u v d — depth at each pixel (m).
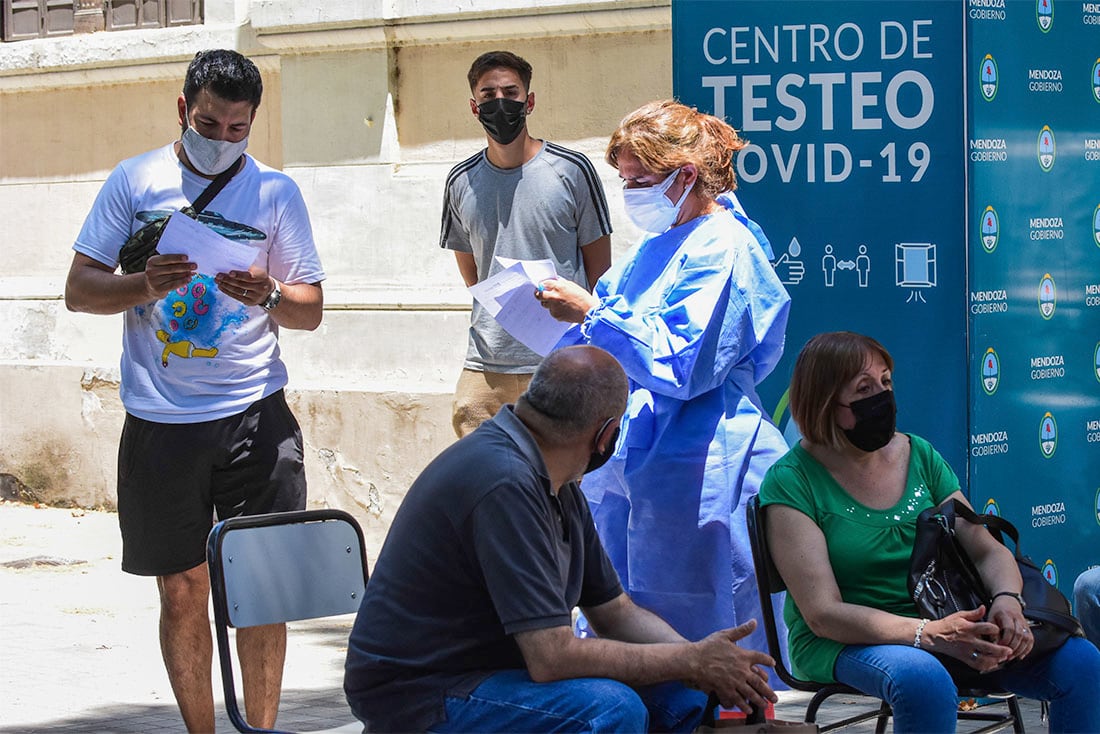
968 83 10.62
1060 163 11.43
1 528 19.45
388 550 7.35
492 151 12.21
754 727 7.24
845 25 10.85
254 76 9.70
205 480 9.89
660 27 16.16
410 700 7.16
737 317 8.89
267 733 7.64
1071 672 8.00
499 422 7.30
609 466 9.24
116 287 9.45
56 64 21.05
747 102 11.06
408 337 17.75
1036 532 11.44
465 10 17.20
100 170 21.12
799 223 11.06
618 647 7.15
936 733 7.62
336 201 18.34
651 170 9.09
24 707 11.52
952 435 10.89
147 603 15.35
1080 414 11.74
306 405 18.22
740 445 9.03
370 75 18.00
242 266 9.42
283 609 8.10
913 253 10.84
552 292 9.52
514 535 7.00
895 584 8.25
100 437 20.52
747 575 9.02
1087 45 11.61
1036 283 11.29
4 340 21.62
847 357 8.23
